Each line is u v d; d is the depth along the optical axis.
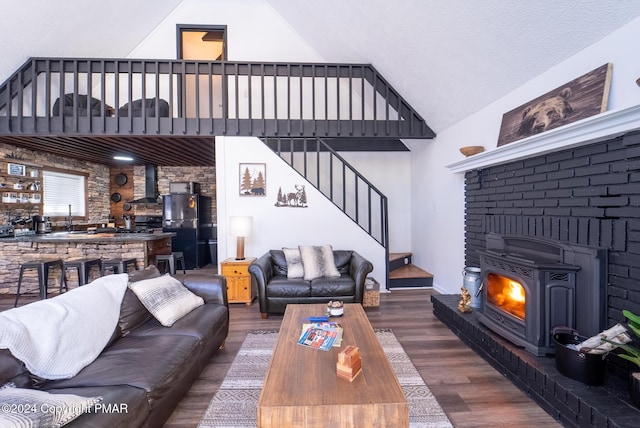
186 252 6.03
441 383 2.03
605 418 1.37
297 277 3.57
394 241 5.63
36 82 3.91
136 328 2.11
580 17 1.83
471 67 2.82
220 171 4.17
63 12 3.78
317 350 1.69
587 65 1.94
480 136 3.22
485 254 2.43
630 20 1.67
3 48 3.62
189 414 1.75
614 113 1.50
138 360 1.63
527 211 2.46
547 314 1.92
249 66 4.11
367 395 1.28
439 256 4.27
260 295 3.30
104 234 4.66
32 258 4.22
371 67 4.25
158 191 6.96
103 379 1.46
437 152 4.30
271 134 4.18
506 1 2.07
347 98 5.32
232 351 2.54
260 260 3.52
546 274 1.92
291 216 4.25
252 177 4.20
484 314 2.48
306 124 4.21
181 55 5.16
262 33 5.15
